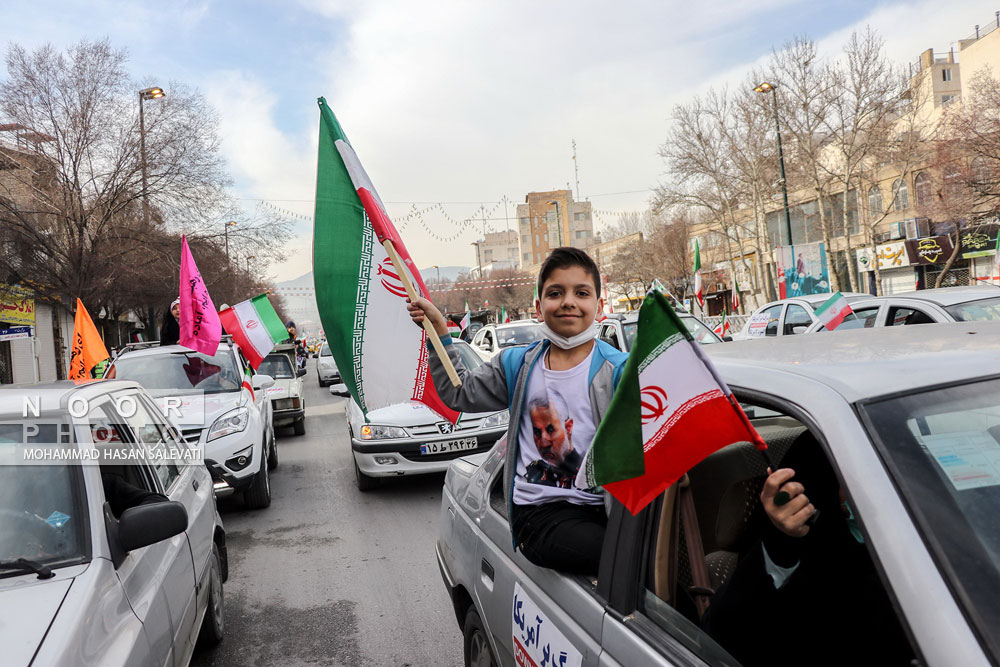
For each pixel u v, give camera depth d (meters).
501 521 2.87
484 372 2.67
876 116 28.30
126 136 23.36
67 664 2.09
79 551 2.64
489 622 2.83
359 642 4.41
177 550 3.44
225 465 7.28
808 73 28.91
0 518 2.70
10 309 24.89
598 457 1.83
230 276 29.38
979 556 1.34
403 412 8.01
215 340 8.31
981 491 1.45
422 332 2.99
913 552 1.35
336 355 3.05
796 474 2.10
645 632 1.85
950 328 2.32
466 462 3.88
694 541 2.07
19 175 23.00
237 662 4.23
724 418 1.71
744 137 33.38
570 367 2.43
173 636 3.00
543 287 2.39
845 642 1.86
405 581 5.40
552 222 88.31
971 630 1.25
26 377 26.77
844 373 1.78
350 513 7.50
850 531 1.96
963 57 33.94
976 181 21.84
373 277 3.02
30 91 22.11
